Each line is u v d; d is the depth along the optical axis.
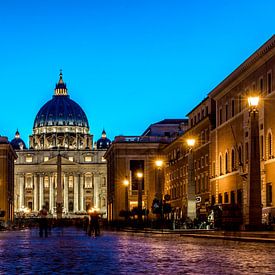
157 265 26.02
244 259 28.47
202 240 51.03
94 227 72.31
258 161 50.47
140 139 180.25
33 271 23.83
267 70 79.56
